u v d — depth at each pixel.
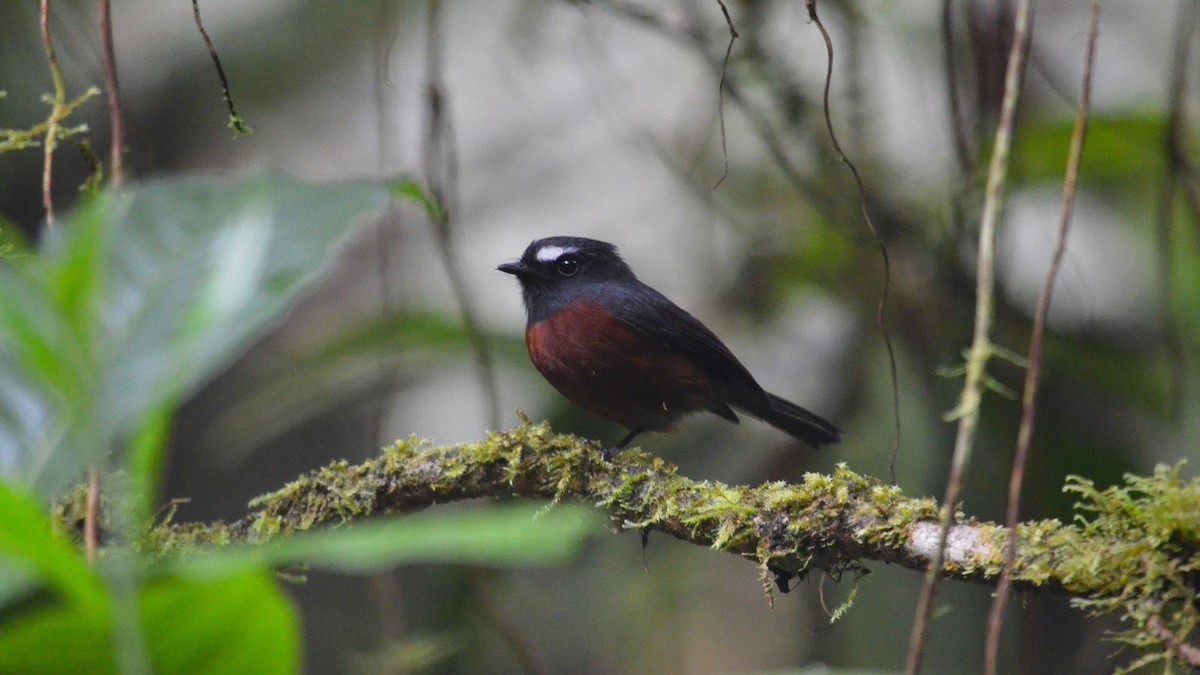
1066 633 9.98
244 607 3.13
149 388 2.99
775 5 10.69
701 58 11.41
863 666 10.38
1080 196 11.12
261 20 13.11
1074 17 11.79
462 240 12.00
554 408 11.49
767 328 11.71
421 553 2.84
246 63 13.05
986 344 4.63
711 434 11.93
